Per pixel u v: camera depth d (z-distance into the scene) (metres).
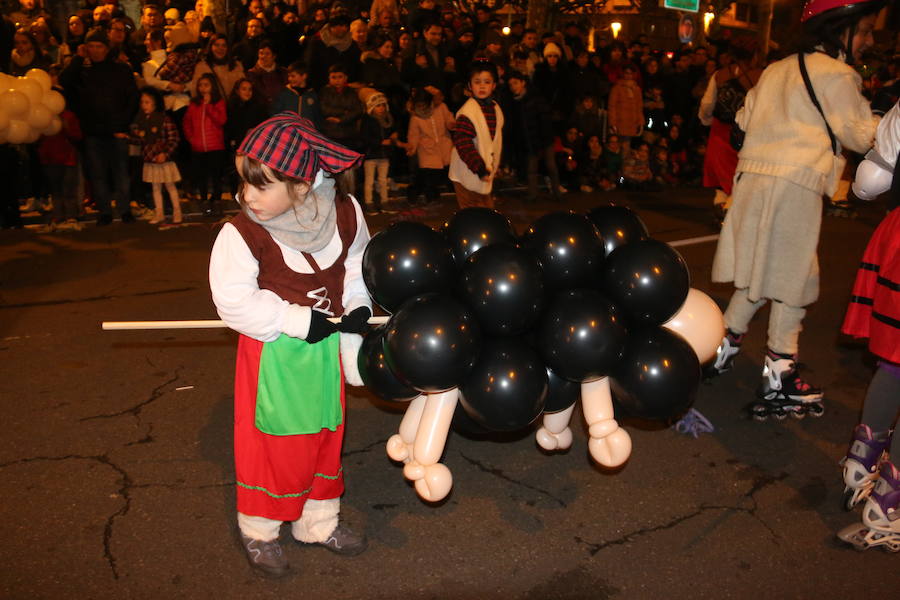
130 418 3.97
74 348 4.87
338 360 2.73
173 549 2.95
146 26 9.59
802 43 3.77
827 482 3.54
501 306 2.42
